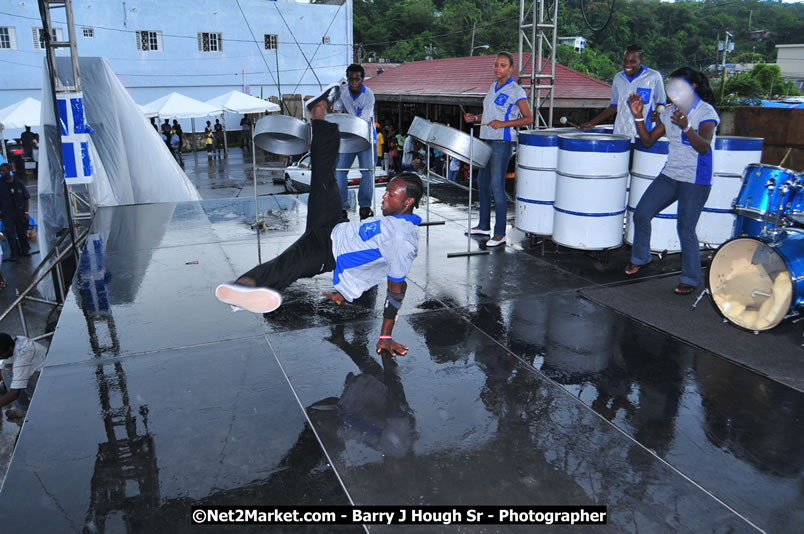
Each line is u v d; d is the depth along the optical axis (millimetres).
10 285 9938
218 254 5863
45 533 2178
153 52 32312
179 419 2922
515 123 5777
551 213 5848
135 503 2336
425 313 4344
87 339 3869
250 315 4285
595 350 3732
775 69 28297
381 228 3182
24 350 5188
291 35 35062
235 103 25578
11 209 11164
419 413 2994
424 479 2490
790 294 3572
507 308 4449
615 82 6023
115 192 9281
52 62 6504
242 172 23781
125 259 5699
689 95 4234
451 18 65062
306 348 3740
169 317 4242
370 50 66125
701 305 4477
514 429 2855
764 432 2832
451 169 13023
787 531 2189
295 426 2871
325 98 3451
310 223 3350
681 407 3059
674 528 2209
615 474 2523
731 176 5473
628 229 5816
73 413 2975
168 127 26531
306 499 2371
